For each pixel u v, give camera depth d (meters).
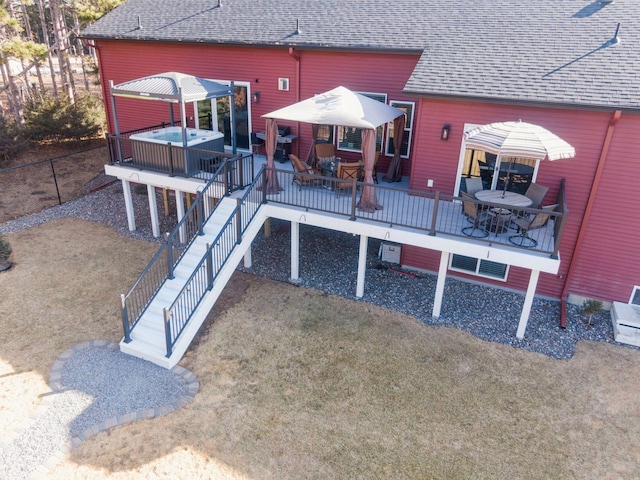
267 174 11.49
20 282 11.36
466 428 7.63
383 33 12.67
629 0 12.08
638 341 9.73
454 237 9.68
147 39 14.65
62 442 7.09
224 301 10.80
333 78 13.24
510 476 6.84
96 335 9.55
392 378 8.63
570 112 9.70
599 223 10.28
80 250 13.02
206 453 7.02
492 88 10.08
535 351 9.51
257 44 13.25
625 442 7.44
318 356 9.14
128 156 17.12
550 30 11.54
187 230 13.25
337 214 10.61
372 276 12.02
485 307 10.91
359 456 7.08
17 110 22.00
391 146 13.42
